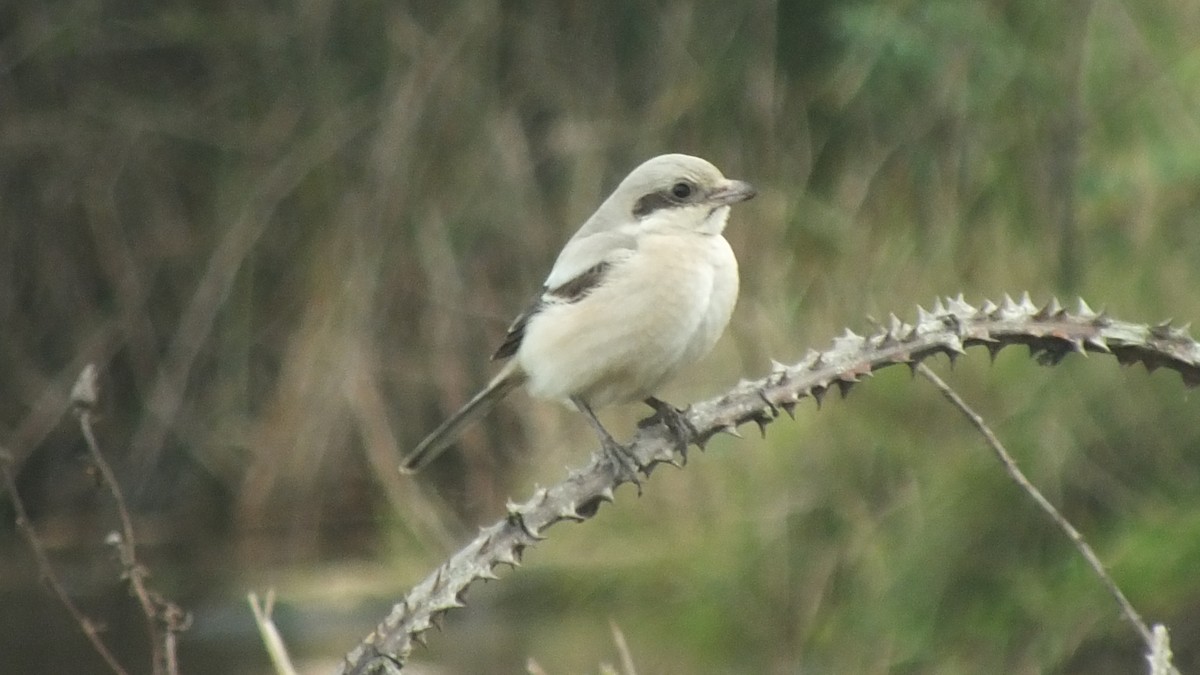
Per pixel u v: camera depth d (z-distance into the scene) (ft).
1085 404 38.55
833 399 40.68
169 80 60.80
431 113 55.57
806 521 40.06
